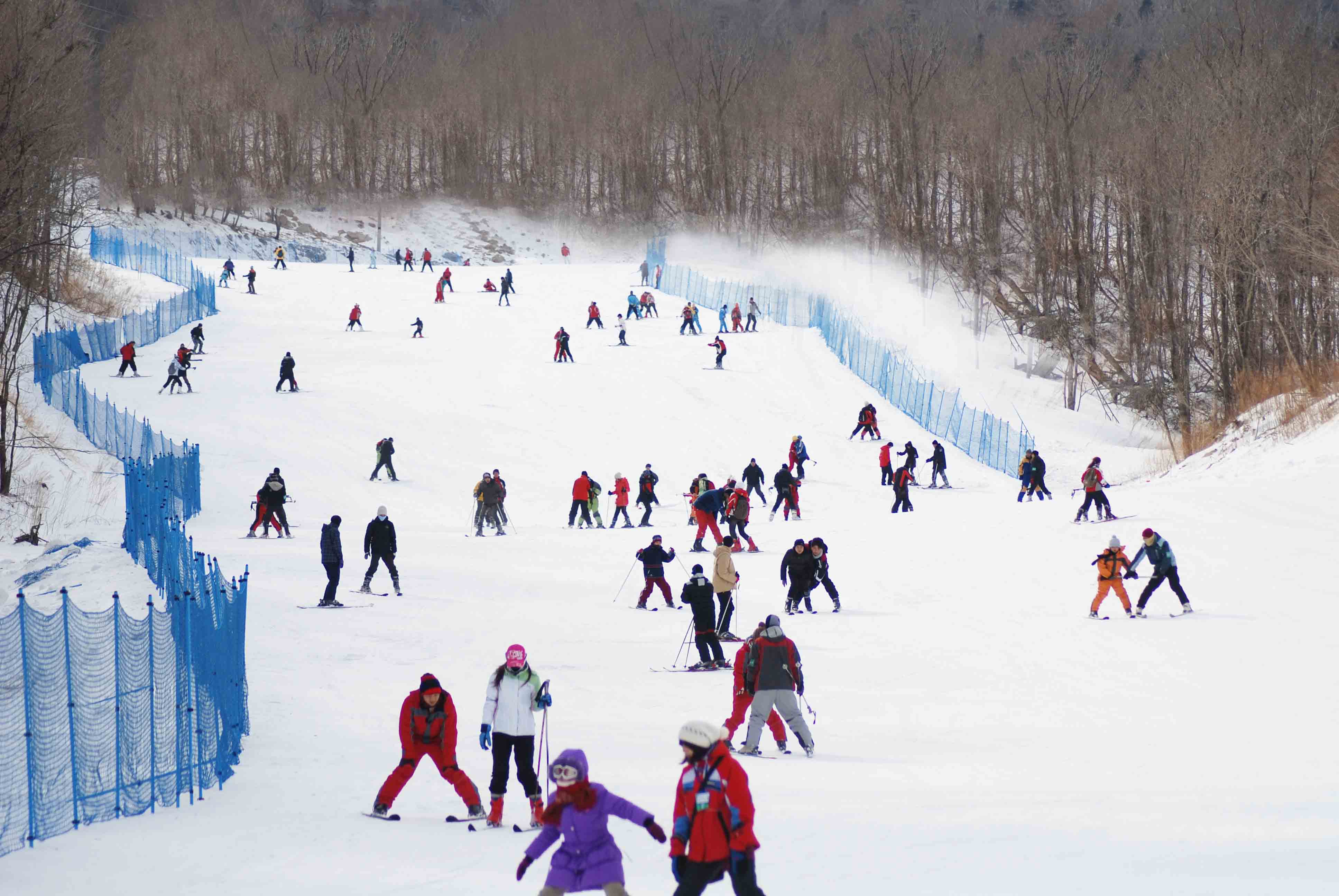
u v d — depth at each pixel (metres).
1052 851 8.34
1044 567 24.64
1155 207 66.19
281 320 60.41
